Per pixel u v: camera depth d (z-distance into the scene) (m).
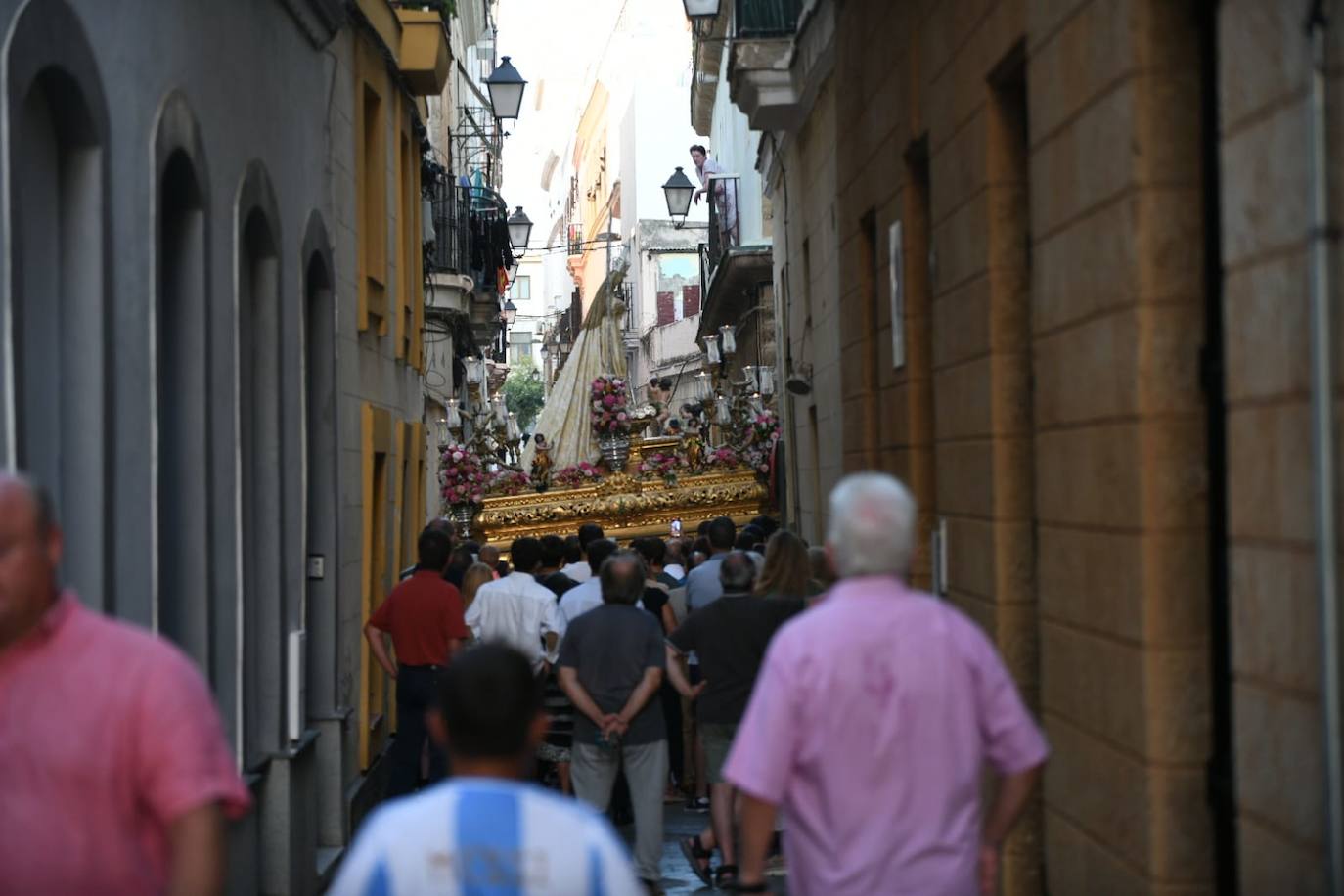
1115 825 5.87
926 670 4.81
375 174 16.16
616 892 3.40
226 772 4.24
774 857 11.09
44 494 4.24
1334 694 4.02
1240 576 4.68
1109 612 5.86
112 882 4.11
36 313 6.64
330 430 12.89
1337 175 4.03
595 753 10.80
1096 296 5.95
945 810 4.78
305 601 11.52
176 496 8.72
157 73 7.91
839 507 5.01
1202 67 5.41
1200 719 5.44
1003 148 7.84
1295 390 4.28
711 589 13.20
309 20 11.80
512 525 27.03
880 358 11.20
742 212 35.19
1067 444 6.39
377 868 3.38
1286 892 4.36
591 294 92.25
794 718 4.82
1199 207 5.42
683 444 28.22
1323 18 4.07
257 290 10.73
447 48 18.62
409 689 12.74
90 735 4.11
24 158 6.46
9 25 5.76
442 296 25.22
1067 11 6.29
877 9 10.95
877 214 11.15
